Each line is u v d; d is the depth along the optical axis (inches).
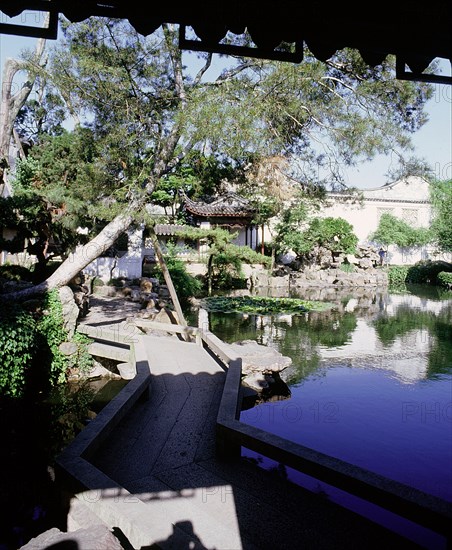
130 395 182.9
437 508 100.7
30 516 135.8
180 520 119.6
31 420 223.6
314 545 111.7
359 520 123.3
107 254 634.2
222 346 271.7
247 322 503.5
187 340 359.6
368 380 303.1
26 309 270.7
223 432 153.0
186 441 168.1
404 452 197.0
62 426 218.1
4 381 223.5
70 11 61.4
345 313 576.7
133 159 323.9
